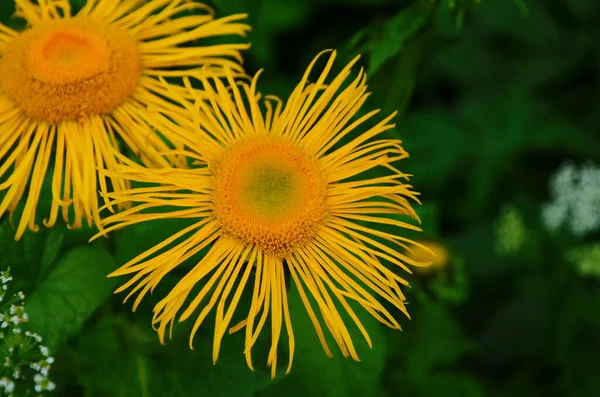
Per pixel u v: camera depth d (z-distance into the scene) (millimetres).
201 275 400
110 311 430
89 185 413
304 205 412
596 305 548
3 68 422
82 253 416
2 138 418
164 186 409
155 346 423
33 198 412
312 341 440
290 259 410
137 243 415
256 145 417
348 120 423
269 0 544
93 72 419
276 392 439
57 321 411
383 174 450
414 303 506
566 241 556
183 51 430
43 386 395
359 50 446
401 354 509
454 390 511
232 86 417
